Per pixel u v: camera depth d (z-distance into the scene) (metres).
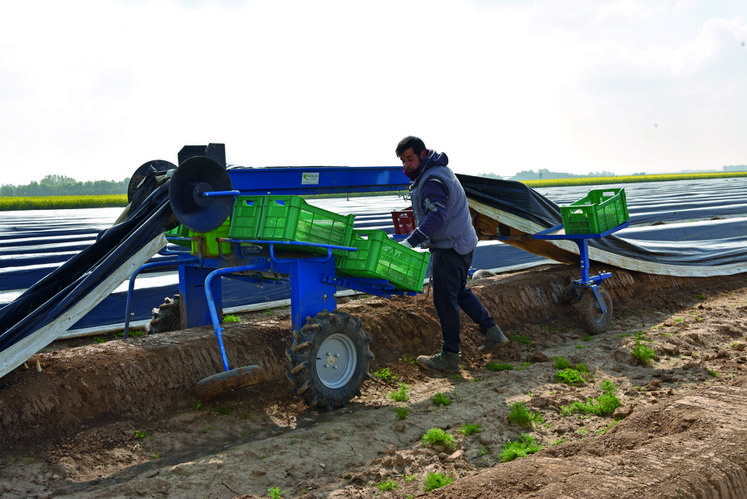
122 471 3.67
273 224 4.54
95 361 4.52
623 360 5.74
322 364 4.66
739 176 105.38
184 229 5.53
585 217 6.89
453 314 5.43
